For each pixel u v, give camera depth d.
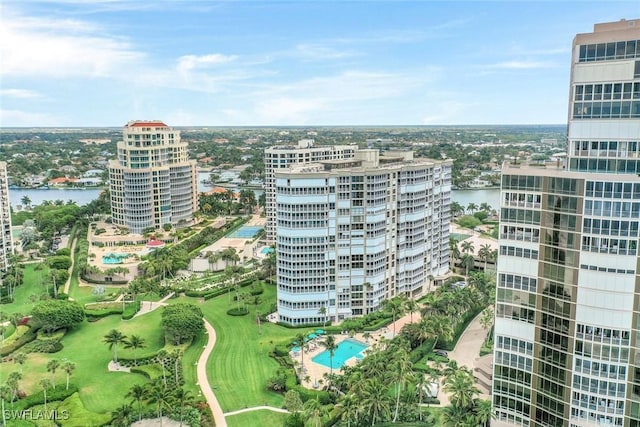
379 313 190.62
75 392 137.75
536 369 111.44
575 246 101.88
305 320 187.38
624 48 96.31
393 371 125.88
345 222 186.50
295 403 123.12
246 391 140.12
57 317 172.00
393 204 198.88
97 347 167.88
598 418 103.50
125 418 116.62
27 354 161.12
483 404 114.00
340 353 164.00
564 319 105.00
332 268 187.75
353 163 199.38
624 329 99.25
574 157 104.31
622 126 97.88
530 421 113.81
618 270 98.19
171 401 122.81
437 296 196.00
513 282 112.00
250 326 185.75
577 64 101.44
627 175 97.06
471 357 160.62
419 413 126.25
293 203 181.00
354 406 116.31
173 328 163.75
